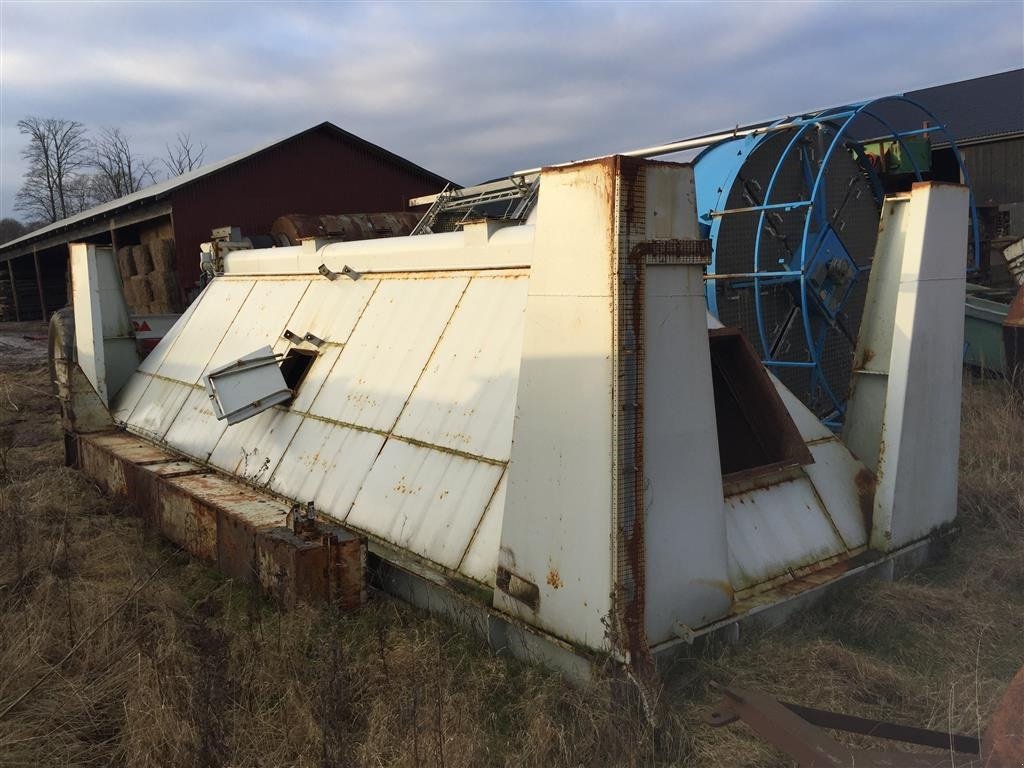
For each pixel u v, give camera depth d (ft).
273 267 25.89
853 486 16.44
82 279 28.12
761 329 23.52
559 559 11.86
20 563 16.37
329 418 18.88
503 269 17.31
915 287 15.65
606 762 10.51
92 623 14.30
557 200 11.87
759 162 25.00
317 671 12.47
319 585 14.62
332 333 20.98
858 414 17.44
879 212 28.96
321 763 10.08
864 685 12.26
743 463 15.90
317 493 17.58
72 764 11.10
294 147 69.92
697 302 12.05
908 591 15.02
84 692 12.53
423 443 16.12
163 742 11.03
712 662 12.37
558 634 11.93
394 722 11.07
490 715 11.56
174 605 15.42
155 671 12.16
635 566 11.21
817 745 8.54
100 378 27.61
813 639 13.52
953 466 17.40
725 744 10.82
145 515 20.58
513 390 15.01
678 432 11.80
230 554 16.62
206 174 63.98
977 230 28.91
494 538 13.60
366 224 49.34
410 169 78.64
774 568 14.10
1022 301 32.86
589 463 11.37
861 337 17.33
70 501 22.68
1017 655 13.46
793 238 25.77
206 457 21.63
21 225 298.56
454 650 13.20
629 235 10.96
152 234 74.74
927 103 76.95
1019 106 67.77
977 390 31.01
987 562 16.74
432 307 18.44
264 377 20.21
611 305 10.98
